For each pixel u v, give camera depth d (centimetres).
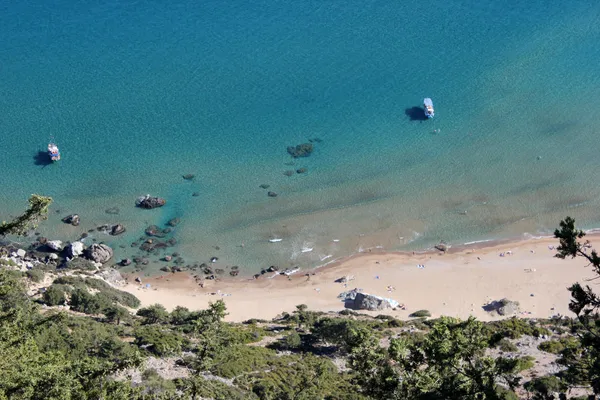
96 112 11525
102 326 5847
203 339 3011
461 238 8956
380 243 8969
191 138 10950
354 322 6116
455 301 7788
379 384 2759
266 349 5781
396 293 8025
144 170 10350
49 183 10112
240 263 8750
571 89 11462
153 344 5409
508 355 5438
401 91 11681
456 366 2566
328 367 5303
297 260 8762
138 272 8594
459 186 9794
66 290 7281
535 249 8638
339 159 10438
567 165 9988
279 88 11900
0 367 2569
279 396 4375
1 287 3441
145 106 11638
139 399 2917
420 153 10456
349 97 11619
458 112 11181
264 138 10881
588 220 9012
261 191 9906
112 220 9425
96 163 10494
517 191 9625
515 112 11094
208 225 9344
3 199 9806
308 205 9619
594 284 7794
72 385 2603
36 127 11212
